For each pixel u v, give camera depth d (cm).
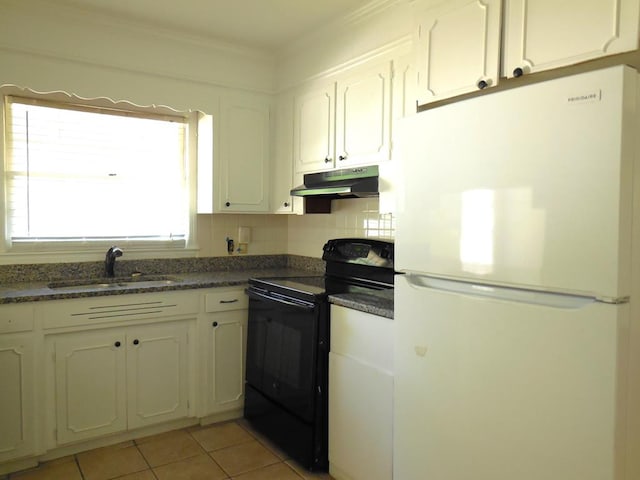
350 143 260
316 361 232
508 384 143
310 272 332
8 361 226
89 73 263
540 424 135
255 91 317
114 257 287
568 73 157
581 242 125
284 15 257
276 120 325
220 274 319
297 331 244
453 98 189
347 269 281
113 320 252
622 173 118
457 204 156
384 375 198
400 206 177
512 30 165
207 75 297
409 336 175
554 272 130
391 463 196
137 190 310
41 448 236
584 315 125
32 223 279
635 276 124
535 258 135
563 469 131
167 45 283
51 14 248
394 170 230
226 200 310
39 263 277
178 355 275
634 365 126
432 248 165
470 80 178
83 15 254
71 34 255
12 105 269
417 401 172
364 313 209
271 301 264
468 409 154
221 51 301
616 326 120
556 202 129
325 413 234
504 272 142
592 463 125
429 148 165
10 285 262
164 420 272
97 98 269
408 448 177
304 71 294
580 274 125
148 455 251
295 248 358
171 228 323
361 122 252
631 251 122
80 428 247
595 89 121
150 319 263
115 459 246
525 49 161
